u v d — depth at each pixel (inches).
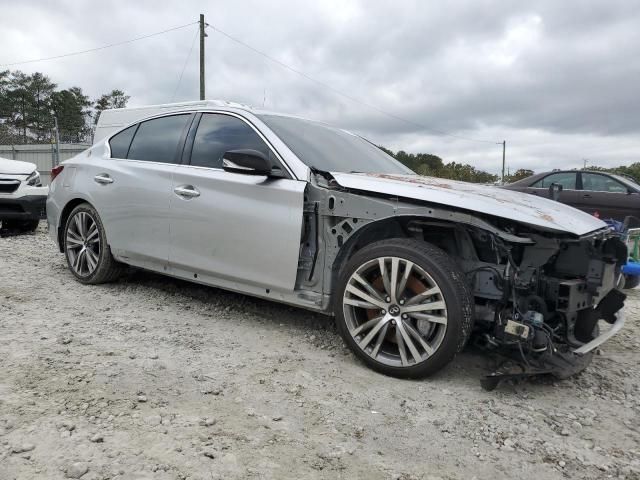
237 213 148.9
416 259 122.0
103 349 132.3
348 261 135.8
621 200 449.7
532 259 122.0
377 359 128.5
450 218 121.7
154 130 183.2
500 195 137.6
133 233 177.0
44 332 141.6
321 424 103.2
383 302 127.0
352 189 134.2
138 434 93.0
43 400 102.4
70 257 200.7
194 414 102.5
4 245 278.7
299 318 168.7
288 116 171.9
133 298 181.8
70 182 200.7
